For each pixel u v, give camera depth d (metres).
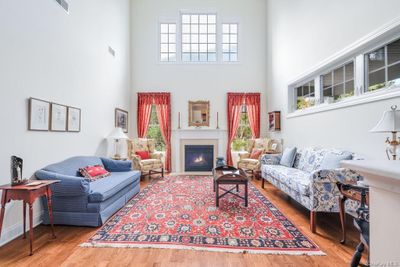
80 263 1.94
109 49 5.02
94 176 3.40
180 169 6.34
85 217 2.69
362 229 1.47
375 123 2.66
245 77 6.51
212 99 6.48
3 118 2.33
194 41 6.67
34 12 2.75
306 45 4.23
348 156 2.90
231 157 6.37
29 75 2.68
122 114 5.73
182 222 2.77
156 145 6.48
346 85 3.37
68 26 3.47
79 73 3.80
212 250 2.14
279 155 4.65
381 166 0.56
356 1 2.91
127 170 4.19
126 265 1.91
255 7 6.54
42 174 2.73
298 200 2.90
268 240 2.33
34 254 2.08
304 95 4.69
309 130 4.18
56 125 3.18
